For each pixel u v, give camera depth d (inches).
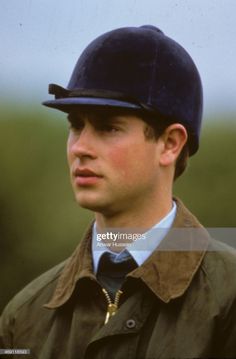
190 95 192.5
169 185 189.0
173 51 189.6
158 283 179.6
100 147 176.7
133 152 178.4
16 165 363.9
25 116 371.9
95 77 182.5
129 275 179.3
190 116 192.2
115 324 177.9
